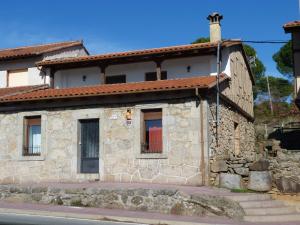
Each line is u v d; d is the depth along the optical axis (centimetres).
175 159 1873
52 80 2442
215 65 2248
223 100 2131
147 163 1919
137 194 1531
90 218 1395
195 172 1833
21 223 1249
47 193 1656
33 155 2128
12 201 1695
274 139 2906
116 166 1969
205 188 1727
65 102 2088
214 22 2495
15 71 2708
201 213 1423
